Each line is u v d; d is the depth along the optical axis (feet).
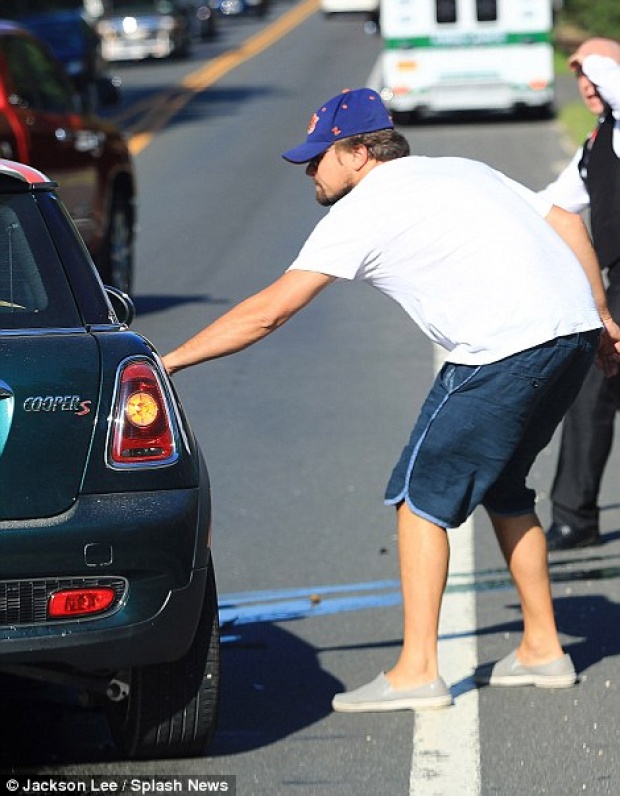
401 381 94.02
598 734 44.47
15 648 37.83
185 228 161.07
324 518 67.67
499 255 45.19
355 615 55.52
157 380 39.58
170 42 400.06
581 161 61.21
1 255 40.98
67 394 38.68
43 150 108.99
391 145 46.16
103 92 121.39
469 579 58.85
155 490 39.04
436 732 44.86
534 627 48.67
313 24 522.06
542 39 247.70
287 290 45.01
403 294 45.91
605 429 62.49
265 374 96.53
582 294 46.09
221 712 46.70
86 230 115.14
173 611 39.11
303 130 246.47
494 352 45.03
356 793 40.68
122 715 42.39
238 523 67.10
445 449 45.80
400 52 248.93
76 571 38.24
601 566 60.80
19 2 337.11
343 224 45.01
